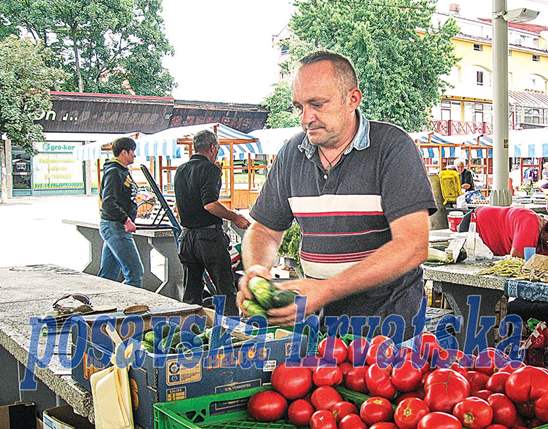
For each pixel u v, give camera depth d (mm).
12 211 20641
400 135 2480
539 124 32562
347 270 2262
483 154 18141
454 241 5004
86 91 22188
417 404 1732
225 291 6117
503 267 4414
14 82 19203
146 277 7945
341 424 1807
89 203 24125
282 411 1907
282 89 26281
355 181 2504
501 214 4977
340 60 2428
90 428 2627
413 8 20781
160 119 24000
